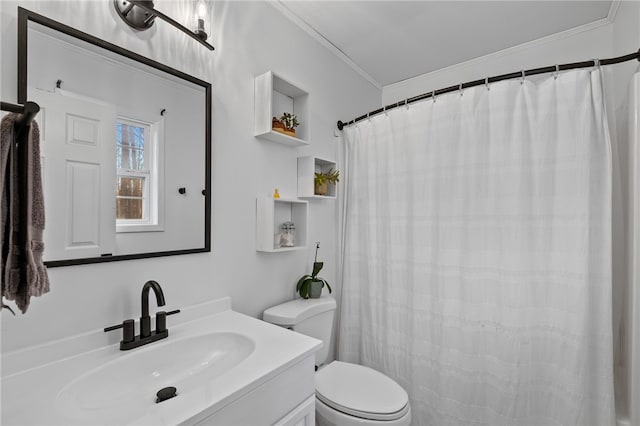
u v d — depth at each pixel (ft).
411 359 5.65
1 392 2.40
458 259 5.15
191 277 4.08
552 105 4.50
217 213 4.41
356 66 7.69
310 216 6.24
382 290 6.23
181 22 3.98
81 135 3.06
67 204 2.96
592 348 4.19
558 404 4.41
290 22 5.72
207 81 4.28
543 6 5.56
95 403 2.62
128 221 3.42
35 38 2.79
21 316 2.71
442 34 6.42
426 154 5.55
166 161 3.76
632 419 3.80
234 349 3.55
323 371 5.09
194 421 2.15
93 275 3.16
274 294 5.34
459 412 5.08
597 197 4.22
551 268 4.50
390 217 6.05
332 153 6.84
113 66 3.30
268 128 4.77
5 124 1.72
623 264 4.33
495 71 7.20
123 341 3.14
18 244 1.80
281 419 2.96
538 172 4.58
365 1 5.41
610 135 4.27
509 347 4.68
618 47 5.50
